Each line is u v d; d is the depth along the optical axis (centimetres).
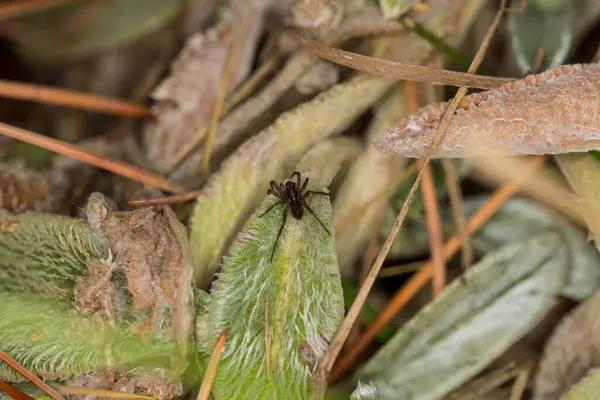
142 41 37
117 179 35
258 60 35
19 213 33
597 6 34
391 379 34
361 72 34
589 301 33
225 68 35
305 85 34
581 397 32
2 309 32
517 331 34
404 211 33
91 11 37
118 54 37
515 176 34
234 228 34
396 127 33
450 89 34
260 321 33
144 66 37
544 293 34
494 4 35
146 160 35
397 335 34
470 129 32
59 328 32
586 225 34
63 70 38
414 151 33
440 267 34
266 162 34
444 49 34
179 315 32
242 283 33
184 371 33
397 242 35
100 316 32
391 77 34
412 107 34
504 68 35
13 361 32
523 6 34
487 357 34
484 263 34
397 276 35
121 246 32
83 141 36
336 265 33
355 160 34
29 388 33
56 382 33
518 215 34
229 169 34
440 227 34
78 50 37
